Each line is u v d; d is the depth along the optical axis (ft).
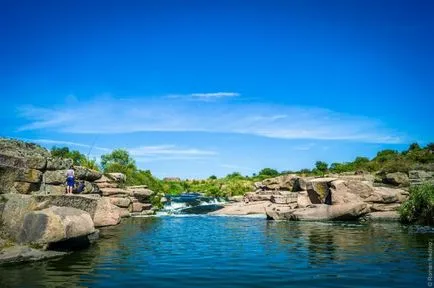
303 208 122.93
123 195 125.39
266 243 65.72
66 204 61.21
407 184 129.29
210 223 107.14
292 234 79.41
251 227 95.55
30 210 55.21
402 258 50.75
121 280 38.65
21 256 47.26
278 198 143.02
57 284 36.91
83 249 57.98
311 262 48.06
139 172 183.11
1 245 49.83
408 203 104.63
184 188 342.64
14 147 79.77
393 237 73.00
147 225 99.30
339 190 119.96
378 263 47.37
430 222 98.84
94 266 45.16
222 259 50.06
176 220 117.29
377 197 117.39
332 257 51.57
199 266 45.57
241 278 39.70
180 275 40.93
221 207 168.76
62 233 52.11
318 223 106.52
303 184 144.36
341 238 72.08
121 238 71.77
